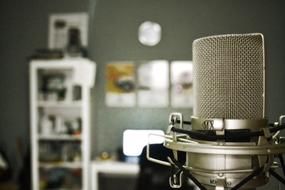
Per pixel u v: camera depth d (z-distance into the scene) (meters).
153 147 0.70
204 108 0.60
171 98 2.67
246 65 0.56
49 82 2.83
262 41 0.56
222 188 0.50
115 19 2.71
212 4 2.41
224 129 0.51
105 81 2.78
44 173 2.79
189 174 0.54
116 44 2.73
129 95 2.74
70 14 2.78
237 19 2.33
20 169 2.84
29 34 2.85
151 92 2.70
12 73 2.90
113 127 2.77
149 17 2.64
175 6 2.56
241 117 0.56
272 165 0.52
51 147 2.78
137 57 2.71
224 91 0.57
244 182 0.49
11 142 2.91
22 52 2.87
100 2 2.73
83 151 2.61
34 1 2.83
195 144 0.50
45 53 2.65
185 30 2.55
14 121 2.91
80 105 2.69
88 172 2.60
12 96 2.91
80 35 2.76
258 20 2.29
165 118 2.68
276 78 2.05
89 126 2.66
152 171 1.71
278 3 2.26
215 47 0.58
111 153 2.76
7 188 2.66
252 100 0.56
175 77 2.65
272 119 0.70
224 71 0.57
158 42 2.65
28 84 2.87
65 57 2.65
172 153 0.58
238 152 0.48
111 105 2.77
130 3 2.68
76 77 2.59
